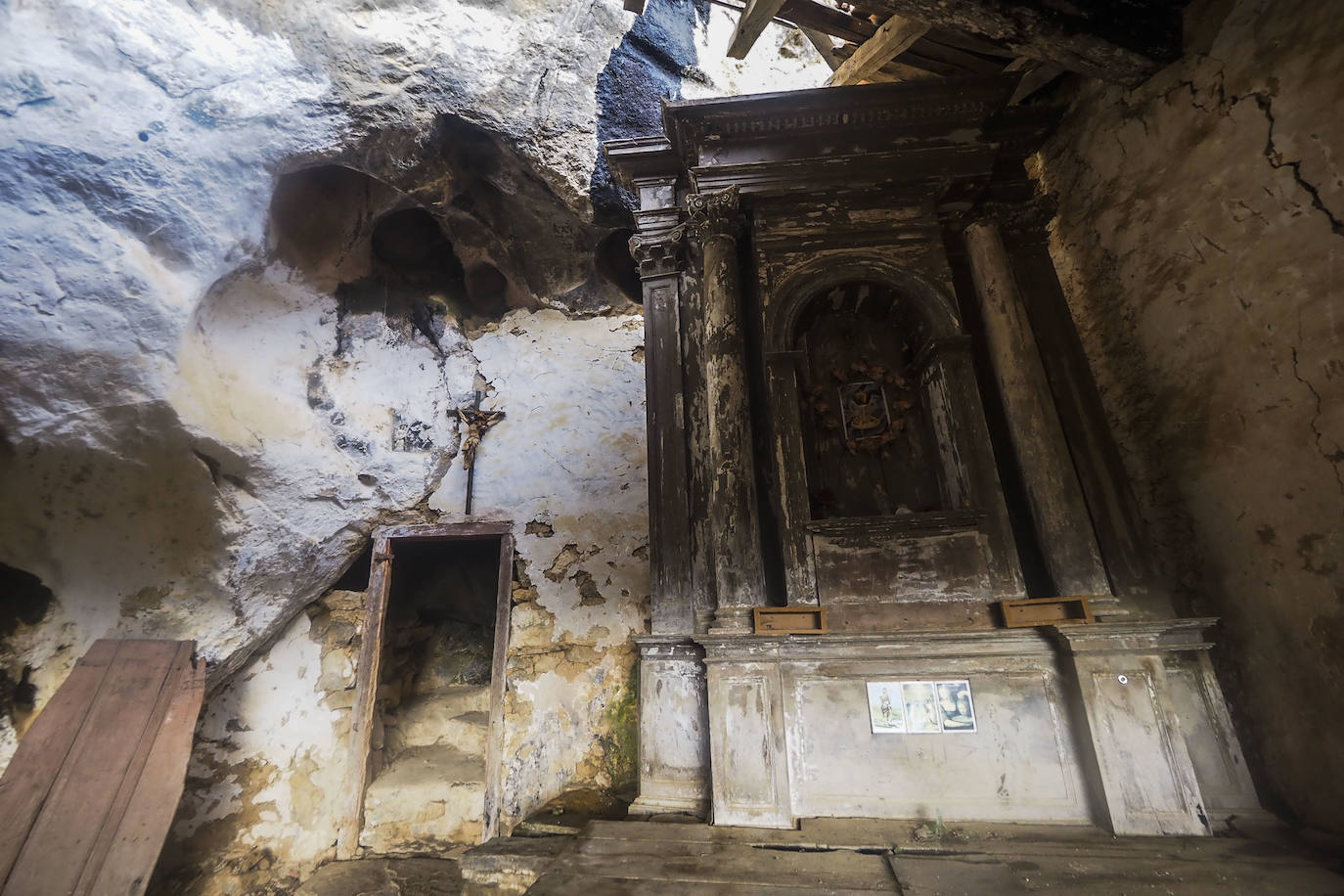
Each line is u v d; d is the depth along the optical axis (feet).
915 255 12.06
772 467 11.37
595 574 16.47
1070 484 10.36
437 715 18.72
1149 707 8.55
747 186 12.55
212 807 13.52
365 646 16.22
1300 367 8.41
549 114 16.75
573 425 18.06
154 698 11.80
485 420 18.10
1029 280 12.30
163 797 10.99
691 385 12.90
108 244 11.24
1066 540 10.05
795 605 10.11
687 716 10.50
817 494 11.66
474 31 16.01
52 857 9.74
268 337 15.29
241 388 14.23
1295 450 8.53
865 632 9.52
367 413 17.06
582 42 17.72
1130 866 7.22
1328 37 7.95
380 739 16.96
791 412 11.21
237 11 13.16
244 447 13.57
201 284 12.81
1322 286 8.07
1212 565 9.89
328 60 14.19
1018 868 7.25
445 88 15.39
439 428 18.06
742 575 10.43
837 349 13.15
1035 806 8.56
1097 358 12.05
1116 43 9.78
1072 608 9.43
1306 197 8.22
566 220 17.81
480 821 14.89
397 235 18.66
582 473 17.51
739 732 9.29
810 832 8.43
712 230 12.59
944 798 8.75
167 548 12.91
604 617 16.07
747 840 8.29
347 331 17.39
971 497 10.54
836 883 7.05
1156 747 8.39
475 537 17.15
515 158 16.53
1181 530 10.41
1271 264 8.72
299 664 15.62
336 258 16.99
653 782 10.16
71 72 10.98
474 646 21.34
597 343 18.99
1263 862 7.24
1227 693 9.69
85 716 11.05
